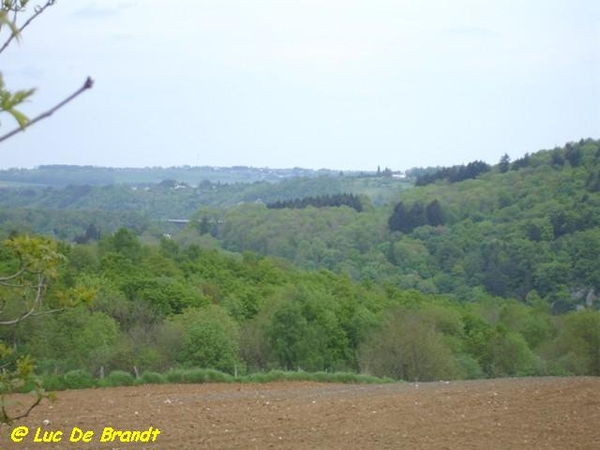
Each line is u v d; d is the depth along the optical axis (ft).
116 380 93.45
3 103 12.78
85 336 112.16
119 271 180.55
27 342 108.17
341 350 164.55
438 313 192.44
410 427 57.62
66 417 60.39
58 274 18.99
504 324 203.21
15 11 16.01
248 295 184.24
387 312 175.52
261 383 99.66
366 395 78.89
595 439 53.42
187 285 171.42
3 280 18.56
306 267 328.29
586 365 178.29
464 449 49.73
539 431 56.44
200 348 125.49
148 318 142.10
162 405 69.15
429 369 148.66
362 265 335.06
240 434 53.88
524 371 174.19
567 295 279.49
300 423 58.90
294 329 151.23
